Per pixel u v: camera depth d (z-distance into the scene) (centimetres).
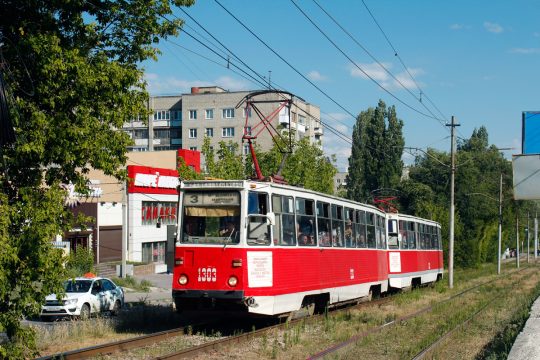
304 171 3884
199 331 1578
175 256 1566
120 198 5162
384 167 8381
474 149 10500
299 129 9400
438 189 8144
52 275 1138
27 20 1180
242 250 1523
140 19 1321
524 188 2948
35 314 1146
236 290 1507
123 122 1256
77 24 1235
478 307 2469
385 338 1566
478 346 1535
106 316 2112
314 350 1355
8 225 1078
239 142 8975
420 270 3416
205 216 1564
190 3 1391
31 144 1112
